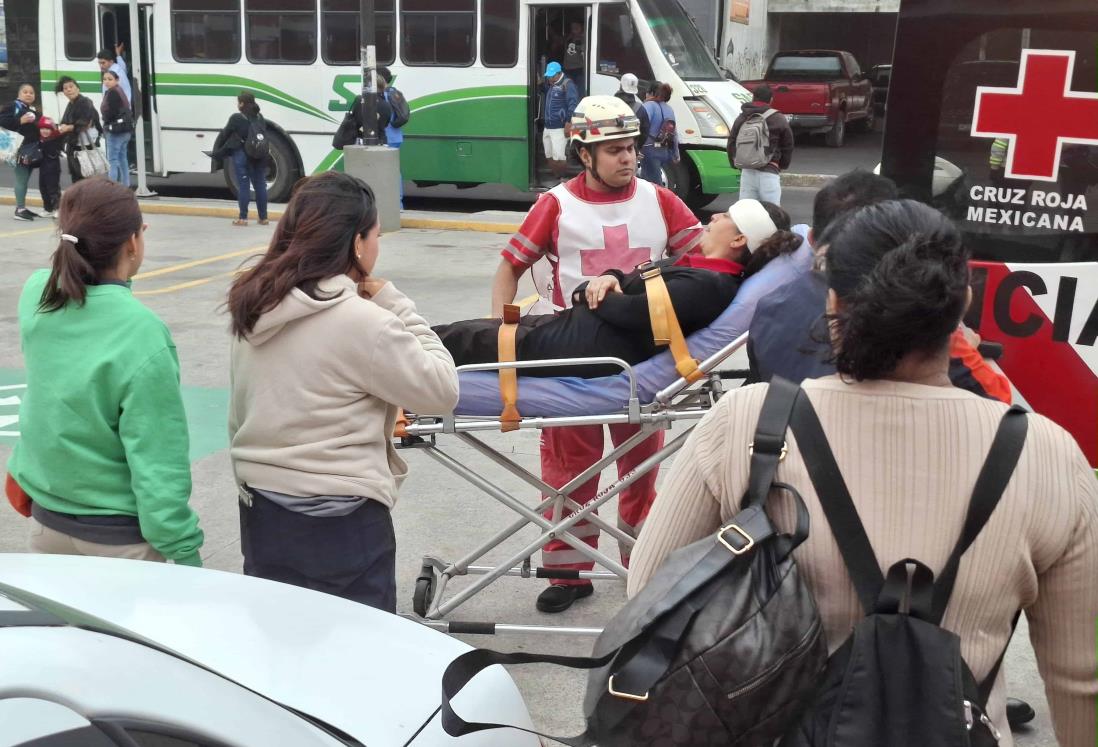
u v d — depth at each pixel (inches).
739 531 61.1
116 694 65.3
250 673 80.3
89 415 106.9
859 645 58.9
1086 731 65.6
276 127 609.6
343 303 107.0
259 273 107.0
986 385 103.7
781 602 59.8
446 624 151.0
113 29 639.8
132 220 107.7
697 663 58.9
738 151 489.1
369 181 532.4
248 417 110.3
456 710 81.8
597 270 164.1
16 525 202.4
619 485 146.6
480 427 138.9
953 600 60.7
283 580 111.8
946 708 57.2
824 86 945.5
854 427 62.4
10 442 244.7
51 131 564.7
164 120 627.2
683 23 571.5
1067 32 135.0
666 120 527.2
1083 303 136.3
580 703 144.5
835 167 826.2
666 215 165.9
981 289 141.3
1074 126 136.6
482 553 153.6
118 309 106.7
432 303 378.9
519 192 687.7
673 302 136.0
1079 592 62.8
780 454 63.0
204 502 214.8
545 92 574.6
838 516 61.4
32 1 658.2
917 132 144.3
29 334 109.2
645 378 138.7
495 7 570.3
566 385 138.6
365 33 524.1
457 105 582.9
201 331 343.6
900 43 143.6
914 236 61.8
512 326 141.2
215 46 613.0
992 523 60.3
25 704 60.4
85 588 90.0
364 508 111.4
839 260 64.6
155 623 85.2
